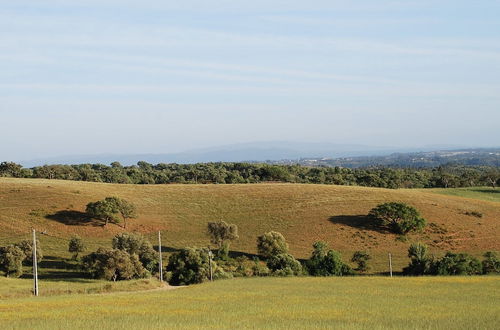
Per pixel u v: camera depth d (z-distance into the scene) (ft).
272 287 170.50
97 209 306.96
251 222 326.65
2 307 124.57
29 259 231.71
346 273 236.43
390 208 318.65
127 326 95.66
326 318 107.45
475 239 306.96
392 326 97.40
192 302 134.31
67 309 121.08
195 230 310.86
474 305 127.85
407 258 270.05
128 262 209.67
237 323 99.35
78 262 237.25
